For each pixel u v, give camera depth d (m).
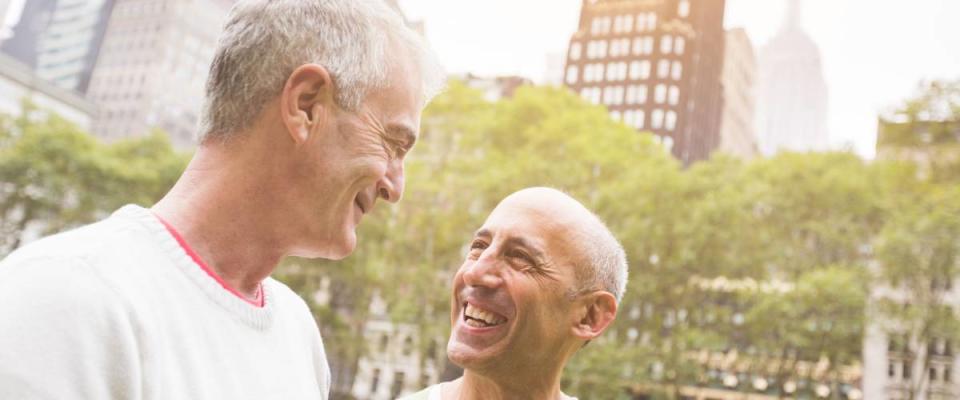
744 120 40.41
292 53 0.90
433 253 23.45
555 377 1.53
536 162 23.27
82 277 0.75
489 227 1.49
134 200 27.88
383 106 0.96
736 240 22.17
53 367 0.69
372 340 24.06
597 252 1.49
